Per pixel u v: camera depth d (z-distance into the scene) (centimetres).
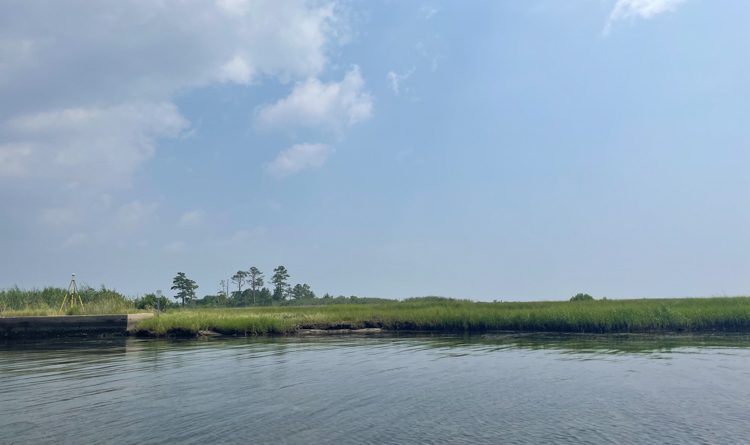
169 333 3972
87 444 1321
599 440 1319
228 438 1350
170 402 1736
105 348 3262
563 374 2178
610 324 3841
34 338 3909
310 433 1388
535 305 5228
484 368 2342
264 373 2256
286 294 11081
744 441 1308
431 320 4219
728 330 3734
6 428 1459
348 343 3400
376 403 1703
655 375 2130
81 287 5119
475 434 1373
